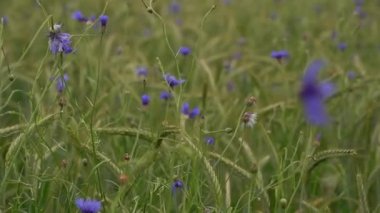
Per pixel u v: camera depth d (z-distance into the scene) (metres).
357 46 11.55
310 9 14.02
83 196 4.94
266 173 6.62
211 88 8.27
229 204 5.02
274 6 14.28
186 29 11.95
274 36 12.12
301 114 7.21
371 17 13.45
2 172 5.53
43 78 8.49
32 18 11.87
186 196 5.02
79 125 5.30
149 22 12.60
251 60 10.23
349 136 7.24
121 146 6.48
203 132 5.29
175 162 5.70
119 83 7.96
